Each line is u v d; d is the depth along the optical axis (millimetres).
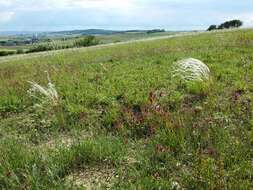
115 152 7848
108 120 9891
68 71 17172
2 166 7414
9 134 10016
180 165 7203
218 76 12930
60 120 10195
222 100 10312
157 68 15508
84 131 9586
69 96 12508
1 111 12203
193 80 11859
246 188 6285
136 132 9086
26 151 8070
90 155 7715
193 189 6516
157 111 9477
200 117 9242
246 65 14125
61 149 8023
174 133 8234
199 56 17047
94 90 12867
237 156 7199
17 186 6781
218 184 6406
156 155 7559
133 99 11328
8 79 17547
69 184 6879
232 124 8695
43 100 11984
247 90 11023
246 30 31875
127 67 16453
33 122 10734
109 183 6934
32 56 34594
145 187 6492
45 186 6672
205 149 7566
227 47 19359
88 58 22438
